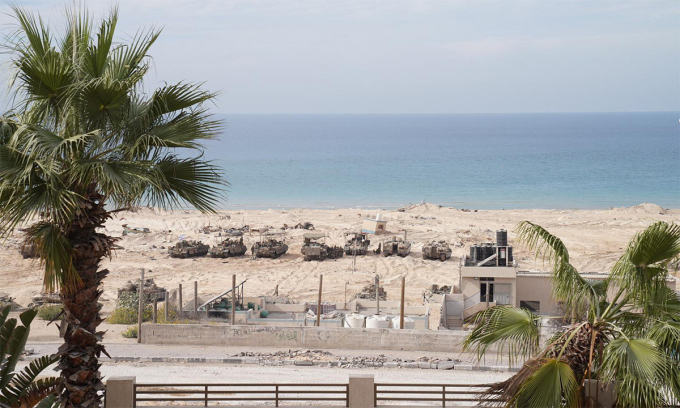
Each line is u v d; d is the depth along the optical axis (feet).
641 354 35.45
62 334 40.09
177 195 40.81
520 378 38.24
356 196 346.13
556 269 40.01
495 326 40.63
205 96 39.70
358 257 183.73
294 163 521.65
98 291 39.37
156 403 66.28
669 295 39.88
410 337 88.79
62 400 38.68
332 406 47.67
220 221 237.66
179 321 105.40
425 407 45.98
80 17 38.37
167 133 39.42
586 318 41.37
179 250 180.04
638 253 38.91
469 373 78.69
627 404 37.45
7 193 35.94
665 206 303.27
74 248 37.76
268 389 71.72
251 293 142.10
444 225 234.38
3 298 122.11
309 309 118.32
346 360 82.79
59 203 35.53
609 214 262.67
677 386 35.32
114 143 38.70
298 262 177.06
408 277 160.45
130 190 36.52
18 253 170.60
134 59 39.29
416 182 400.88
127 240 201.36
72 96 36.09
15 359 36.58
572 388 37.52
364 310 116.98
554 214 265.34
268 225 231.50
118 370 78.23
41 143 35.42
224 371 78.28
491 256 113.60
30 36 36.50
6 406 37.19
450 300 111.65
